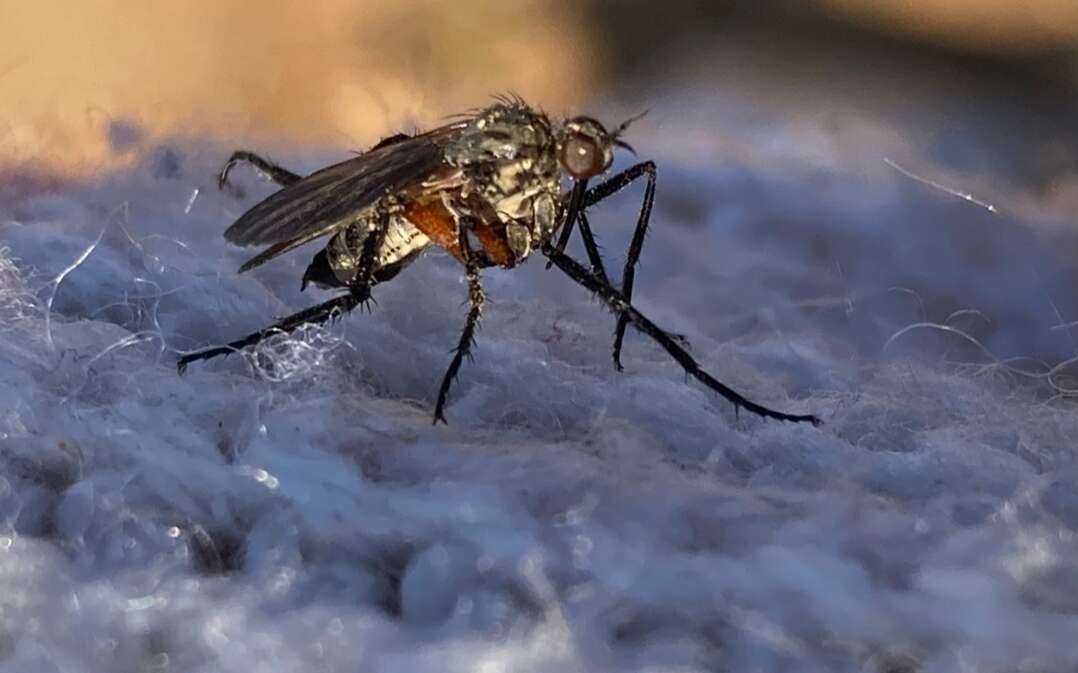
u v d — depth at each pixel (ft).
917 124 0.68
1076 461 0.29
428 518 0.28
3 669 0.27
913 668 0.27
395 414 0.29
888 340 0.33
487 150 0.31
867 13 0.82
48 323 0.30
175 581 0.27
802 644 0.27
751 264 0.35
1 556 0.27
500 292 0.33
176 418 0.29
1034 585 0.27
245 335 0.31
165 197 0.33
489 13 0.82
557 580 0.27
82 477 0.28
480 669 0.27
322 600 0.27
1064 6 0.81
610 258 0.35
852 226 0.36
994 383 0.32
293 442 0.28
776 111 0.64
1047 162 0.49
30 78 0.40
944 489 0.29
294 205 0.31
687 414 0.30
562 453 0.29
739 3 0.86
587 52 0.82
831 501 0.28
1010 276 0.35
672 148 0.39
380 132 0.38
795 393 0.31
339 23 0.78
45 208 0.33
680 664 0.27
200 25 0.77
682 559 0.27
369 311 0.31
